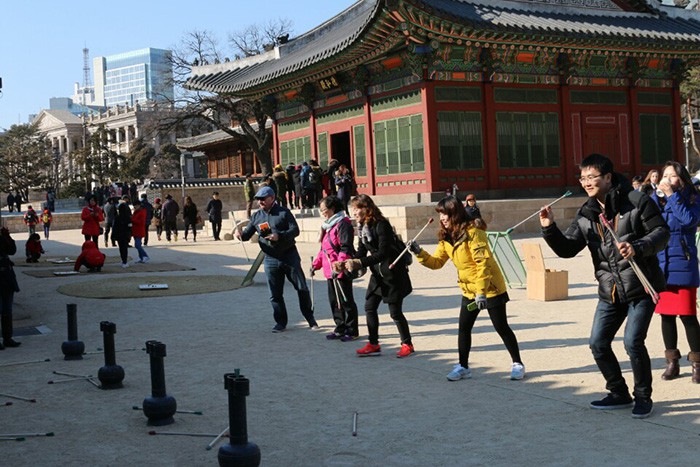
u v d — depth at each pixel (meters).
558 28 35.38
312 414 7.95
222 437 7.25
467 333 9.16
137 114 165.62
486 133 36.28
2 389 9.47
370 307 10.74
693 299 8.47
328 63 37.91
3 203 128.88
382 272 10.55
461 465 6.21
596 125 39.75
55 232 59.41
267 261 12.99
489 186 36.31
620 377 7.62
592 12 41.31
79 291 19.41
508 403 8.03
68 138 183.25
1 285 12.30
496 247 17.66
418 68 34.62
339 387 9.07
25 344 12.64
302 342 12.04
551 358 10.09
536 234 32.66
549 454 6.36
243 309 15.78
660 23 42.41
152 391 7.83
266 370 10.14
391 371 9.80
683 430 6.84
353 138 40.19
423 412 7.84
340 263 10.45
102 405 8.60
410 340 10.73
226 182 59.44
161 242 41.00
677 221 8.40
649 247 6.97
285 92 45.78
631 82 40.94
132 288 19.64
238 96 48.66
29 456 6.82
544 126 38.12
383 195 37.94
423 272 21.62
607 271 7.39
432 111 34.94
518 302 15.30
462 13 34.47
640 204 7.14
